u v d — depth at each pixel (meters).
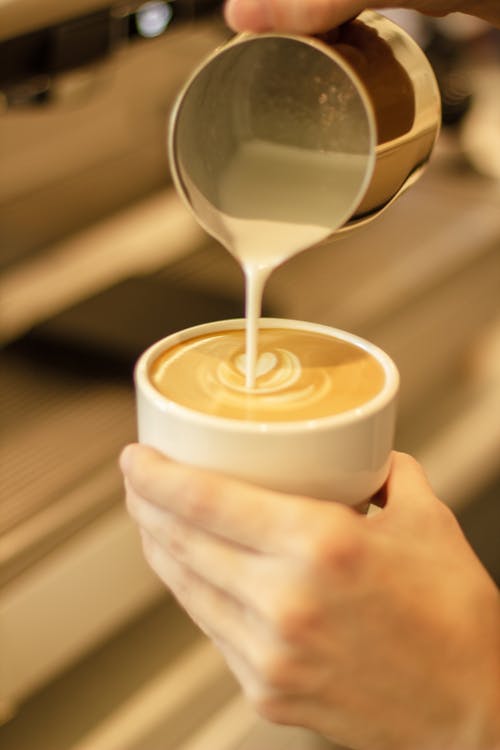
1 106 0.98
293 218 0.62
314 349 0.64
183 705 0.78
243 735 0.78
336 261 1.23
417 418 1.06
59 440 0.90
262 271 0.61
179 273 1.16
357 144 0.61
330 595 0.55
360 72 0.59
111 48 0.92
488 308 1.20
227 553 0.56
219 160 0.63
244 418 0.58
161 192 1.37
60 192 1.32
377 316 1.12
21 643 0.77
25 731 0.75
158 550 0.59
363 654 0.56
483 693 0.57
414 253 1.27
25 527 0.83
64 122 1.42
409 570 0.56
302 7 0.59
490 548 1.13
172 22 0.96
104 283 1.12
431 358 1.10
